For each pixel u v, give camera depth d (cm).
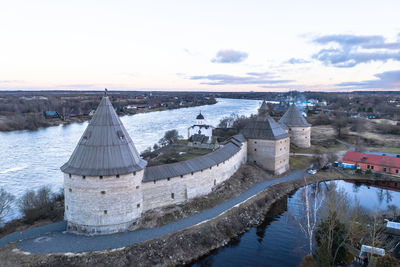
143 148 10444
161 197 4469
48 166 8019
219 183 5669
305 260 3419
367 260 3481
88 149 3781
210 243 3972
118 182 3741
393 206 5175
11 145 10900
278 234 4359
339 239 3434
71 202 3784
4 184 6562
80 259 3244
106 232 3775
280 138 6906
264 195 5531
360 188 6322
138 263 3375
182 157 7331
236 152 6319
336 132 11781
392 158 7231
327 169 7400
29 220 4341
